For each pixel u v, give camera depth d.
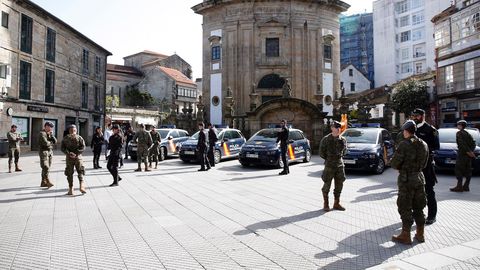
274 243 5.22
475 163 12.40
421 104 36.59
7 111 23.25
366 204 7.92
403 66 63.06
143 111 53.28
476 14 28.50
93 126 36.97
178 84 62.53
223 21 36.38
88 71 35.44
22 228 6.01
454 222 6.38
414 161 5.22
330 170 7.29
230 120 27.23
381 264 4.39
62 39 30.19
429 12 57.28
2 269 4.28
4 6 22.89
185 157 16.92
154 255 4.74
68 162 8.94
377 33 66.06
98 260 4.57
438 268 4.26
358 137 14.45
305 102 23.72
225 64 36.06
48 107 28.00
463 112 30.62
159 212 7.16
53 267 4.34
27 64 25.48
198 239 5.41
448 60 32.06
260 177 12.38
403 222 5.23
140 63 71.44
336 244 5.18
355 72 61.69
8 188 10.04
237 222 6.40
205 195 9.00
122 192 9.43
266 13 35.50
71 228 6.00
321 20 36.78
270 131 16.77
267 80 35.38
